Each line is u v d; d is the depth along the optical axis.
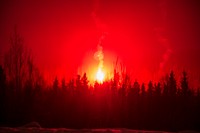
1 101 71.94
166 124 72.69
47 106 74.75
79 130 49.31
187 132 51.62
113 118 73.56
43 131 46.66
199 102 75.25
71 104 74.56
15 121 71.19
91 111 74.00
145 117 74.50
